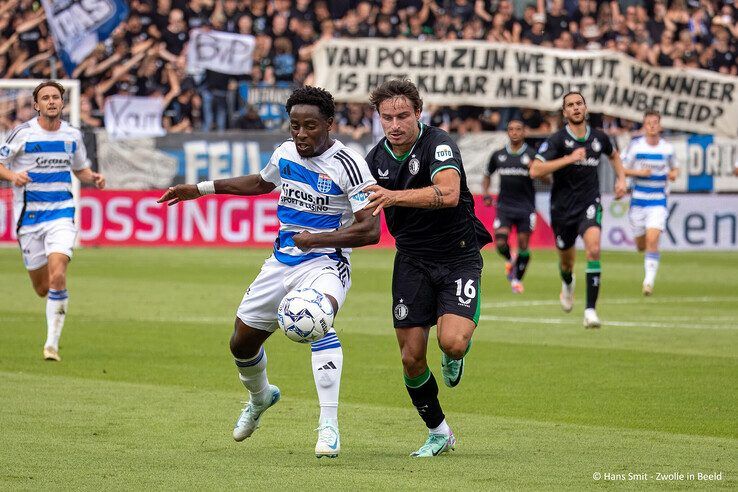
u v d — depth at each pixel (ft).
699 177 180.45
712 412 58.23
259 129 175.63
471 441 51.03
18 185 74.54
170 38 175.83
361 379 68.39
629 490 41.27
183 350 79.51
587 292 92.58
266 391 48.98
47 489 40.93
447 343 47.67
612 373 70.64
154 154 172.96
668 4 189.67
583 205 94.27
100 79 174.81
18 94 169.89
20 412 56.54
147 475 43.39
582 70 176.45
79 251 167.94
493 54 175.32
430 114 175.32
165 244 175.73
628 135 175.32
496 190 178.29
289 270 46.88
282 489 41.27
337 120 176.76
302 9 179.11
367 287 125.49
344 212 47.14
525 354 78.64
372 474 43.93
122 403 59.52
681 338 87.10
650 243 119.96
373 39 173.68
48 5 168.14
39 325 92.99
